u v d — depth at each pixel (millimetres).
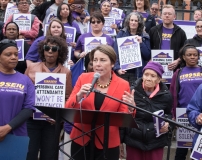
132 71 6824
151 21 8258
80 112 3680
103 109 4078
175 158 6195
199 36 7125
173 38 7238
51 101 4965
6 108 4441
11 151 4355
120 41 6707
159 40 7254
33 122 5164
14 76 4605
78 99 3941
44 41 5348
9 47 4551
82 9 8273
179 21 8445
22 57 6480
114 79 4234
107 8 8219
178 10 10406
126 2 10492
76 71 6234
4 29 6852
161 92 5102
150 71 5055
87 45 6605
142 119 5016
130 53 6668
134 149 5055
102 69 4125
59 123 3812
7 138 4375
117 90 4160
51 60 5301
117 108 4105
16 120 4426
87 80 4242
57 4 8250
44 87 4977
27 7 7875
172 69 6738
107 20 7902
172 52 6773
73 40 6934
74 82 6172
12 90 4484
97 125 4117
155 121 4941
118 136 4238
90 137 4020
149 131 4949
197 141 4809
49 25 6340
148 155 5020
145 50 6824
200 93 4902
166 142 5031
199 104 4895
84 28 8109
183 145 5707
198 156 4797
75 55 6824
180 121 5660
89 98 4105
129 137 5020
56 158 3844
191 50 6188
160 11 10289
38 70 5344
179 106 6203
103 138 4039
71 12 8195
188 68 6266
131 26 6930
